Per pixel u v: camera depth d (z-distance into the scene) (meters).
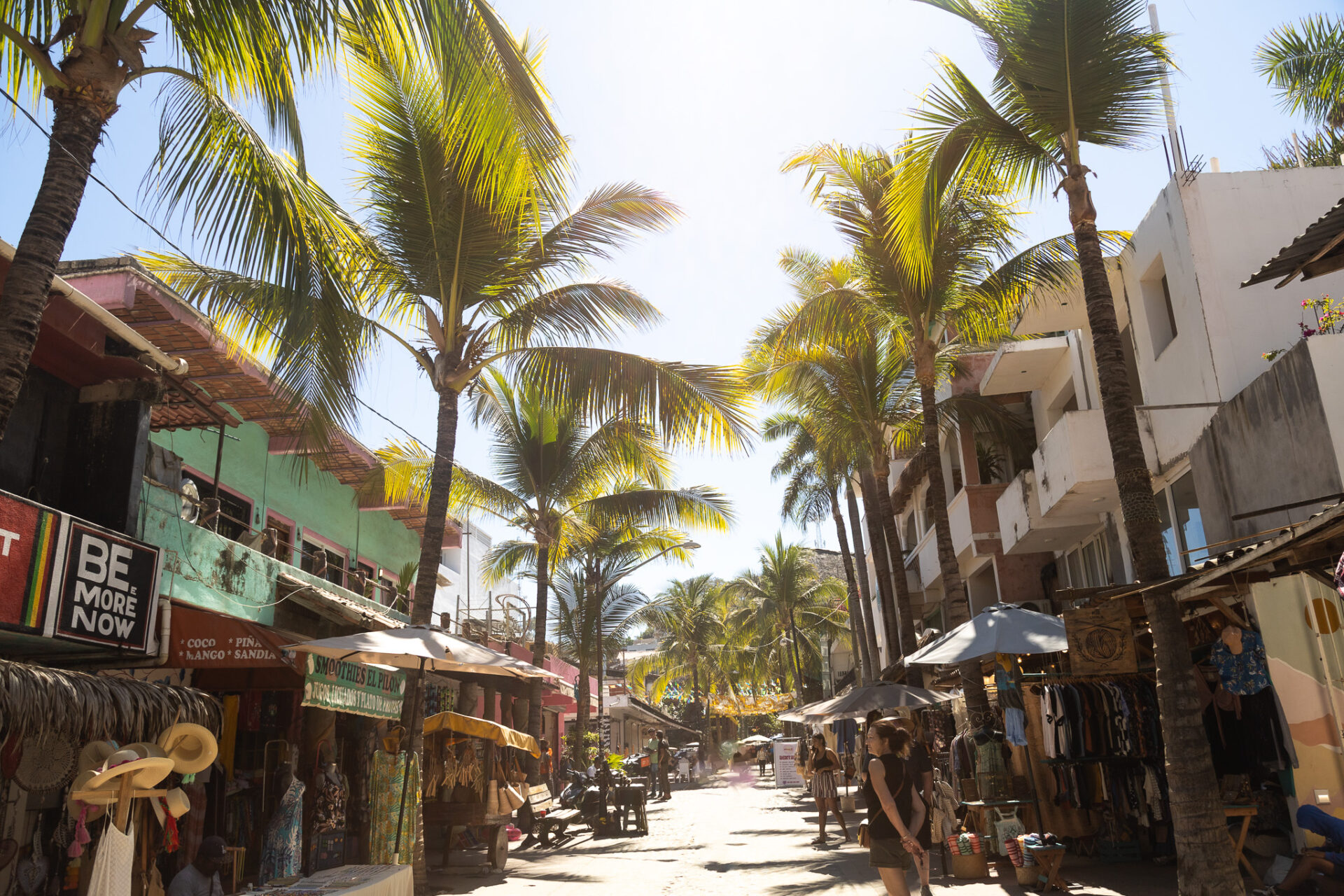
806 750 31.72
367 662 10.55
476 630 22.80
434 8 6.51
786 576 47.25
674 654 55.56
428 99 11.58
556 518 21.05
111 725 6.36
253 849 11.62
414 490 17.38
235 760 11.77
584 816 19.08
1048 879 8.97
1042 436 20.08
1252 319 11.99
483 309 13.10
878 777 6.95
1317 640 7.18
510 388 20.83
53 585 7.43
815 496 35.75
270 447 15.52
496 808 13.99
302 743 12.45
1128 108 9.04
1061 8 8.62
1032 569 21.06
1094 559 18.22
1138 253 14.38
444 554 29.55
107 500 9.02
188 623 9.09
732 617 54.78
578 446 21.06
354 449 15.99
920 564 28.84
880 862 6.86
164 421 11.15
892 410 20.34
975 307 15.74
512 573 26.61
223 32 7.04
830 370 19.45
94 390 9.45
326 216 10.32
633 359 13.08
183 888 7.32
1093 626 9.11
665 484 20.72
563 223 12.98
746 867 12.84
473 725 13.94
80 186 6.21
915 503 30.48
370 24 7.17
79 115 6.27
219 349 11.70
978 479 21.95
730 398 13.31
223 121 7.54
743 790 35.03
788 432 32.34
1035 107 9.11
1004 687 11.12
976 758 11.23
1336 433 9.20
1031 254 15.09
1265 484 10.54
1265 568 7.59
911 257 10.34
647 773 32.56
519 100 6.75
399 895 9.40
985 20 9.19
